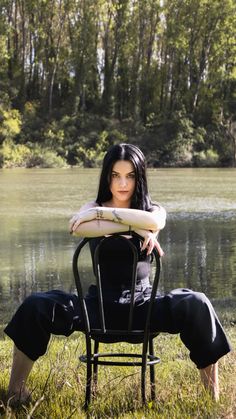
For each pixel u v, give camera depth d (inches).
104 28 2736.2
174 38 2610.7
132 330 130.8
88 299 136.5
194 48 2704.2
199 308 130.1
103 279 135.5
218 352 130.3
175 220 732.7
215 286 388.5
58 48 2620.6
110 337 132.3
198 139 2496.3
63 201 943.7
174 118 2541.8
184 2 2637.8
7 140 2277.3
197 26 2662.4
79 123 2487.7
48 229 645.3
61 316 132.3
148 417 124.3
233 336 233.3
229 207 866.8
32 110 2484.0
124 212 128.3
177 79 2694.4
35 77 2684.5
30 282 404.5
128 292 134.9
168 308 132.3
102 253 134.8
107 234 128.6
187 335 131.3
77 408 127.7
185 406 128.4
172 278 414.6
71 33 2694.4
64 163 2277.3
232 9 2645.2
